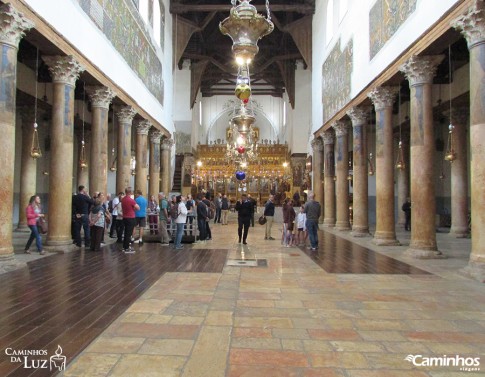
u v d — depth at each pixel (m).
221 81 48.22
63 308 5.50
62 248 10.95
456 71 17.55
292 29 27.89
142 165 19.94
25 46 15.38
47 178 22.84
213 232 19.25
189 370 3.56
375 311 5.50
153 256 10.59
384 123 13.95
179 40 28.03
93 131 14.09
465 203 17.66
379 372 3.57
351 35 17.23
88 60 12.42
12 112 8.36
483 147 8.05
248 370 3.58
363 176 16.95
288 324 4.89
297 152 35.06
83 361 3.73
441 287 7.07
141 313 5.29
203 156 42.16
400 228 22.02
